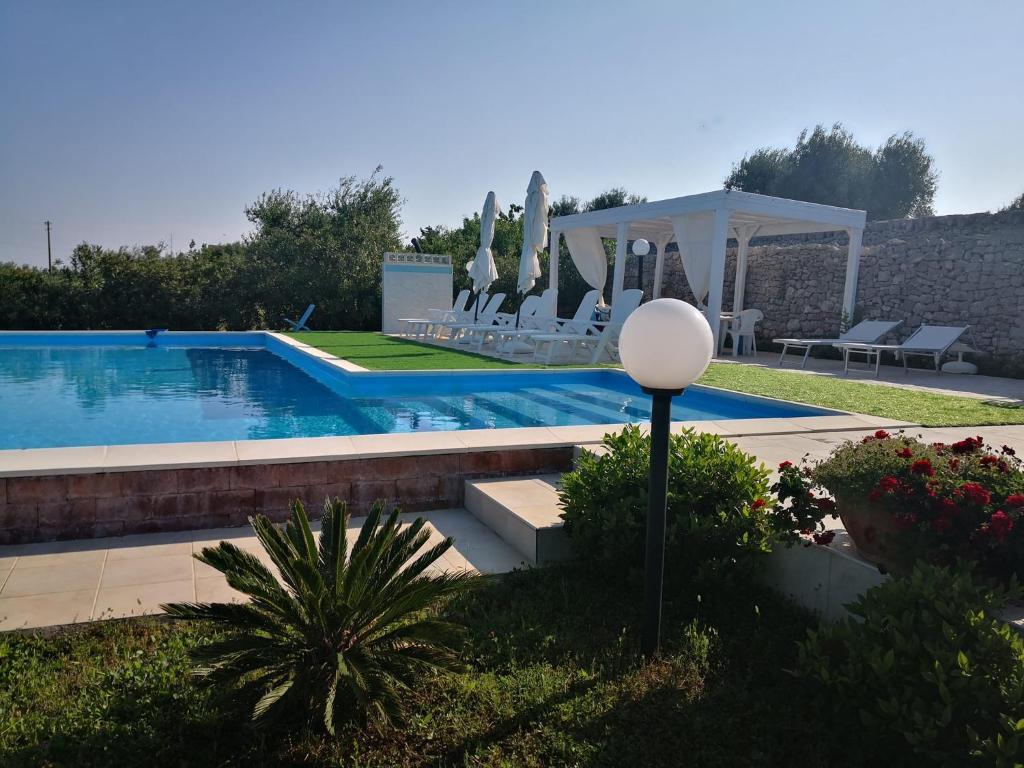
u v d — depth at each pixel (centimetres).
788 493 296
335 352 1205
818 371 1088
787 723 214
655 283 1777
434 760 197
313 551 235
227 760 195
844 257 1395
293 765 194
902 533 253
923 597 211
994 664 186
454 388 944
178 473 388
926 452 278
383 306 1775
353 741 203
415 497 441
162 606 208
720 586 295
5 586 309
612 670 245
